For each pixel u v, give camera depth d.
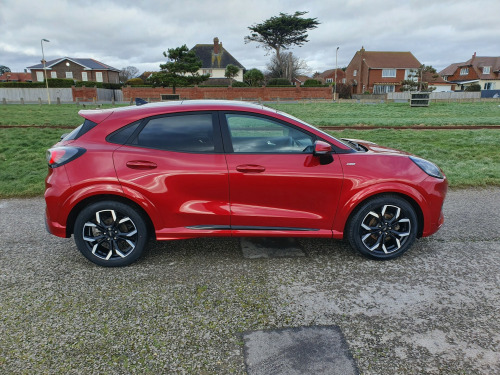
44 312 2.70
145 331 2.50
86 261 3.53
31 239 4.07
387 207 3.41
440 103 36.22
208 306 2.78
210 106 3.36
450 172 7.00
